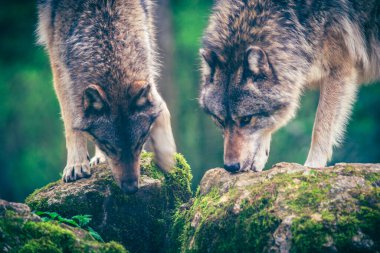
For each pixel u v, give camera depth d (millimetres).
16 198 28156
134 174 9906
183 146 25734
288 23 11172
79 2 11078
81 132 10500
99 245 8125
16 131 28891
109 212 9703
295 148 22516
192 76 27562
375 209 7602
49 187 10469
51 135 28812
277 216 7879
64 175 10617
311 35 11336
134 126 10211
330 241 7355
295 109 11711
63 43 11258
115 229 9633
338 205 7723
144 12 11766
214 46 11336
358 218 7512
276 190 8258
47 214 9445
